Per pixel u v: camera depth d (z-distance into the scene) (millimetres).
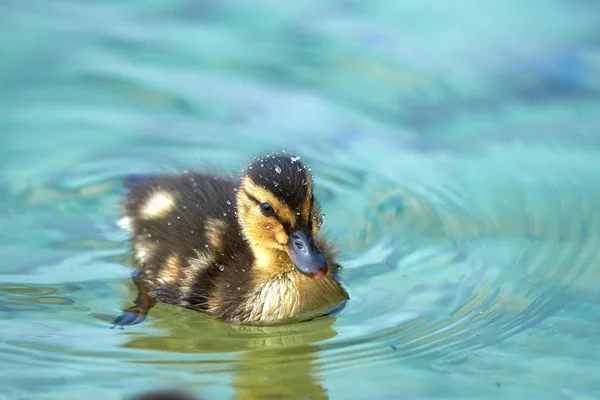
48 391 9375
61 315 11000
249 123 15367
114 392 9352
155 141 14883
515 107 15977
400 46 17703
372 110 15852
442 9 19188
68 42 17516
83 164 14281
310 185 10992
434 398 9336
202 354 10242
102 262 12219
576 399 9336
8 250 12359
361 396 9359
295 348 10414
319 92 16312
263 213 10977
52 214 13219
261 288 11203
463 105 16000
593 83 16516
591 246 12516
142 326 10867
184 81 16484
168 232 12117
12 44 17297
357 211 13383
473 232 12914
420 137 15211
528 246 12539
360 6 19344
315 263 10523
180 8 19141
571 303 11273
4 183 13797
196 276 11500
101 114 15414
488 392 9477
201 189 12562
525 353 10242
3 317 10875
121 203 13258
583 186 13883
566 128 15422
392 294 11539
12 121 15211
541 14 18984
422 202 13602
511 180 14070
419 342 10484
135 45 17516
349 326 10891
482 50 17547
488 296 11422
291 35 18109
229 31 18203
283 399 9289
